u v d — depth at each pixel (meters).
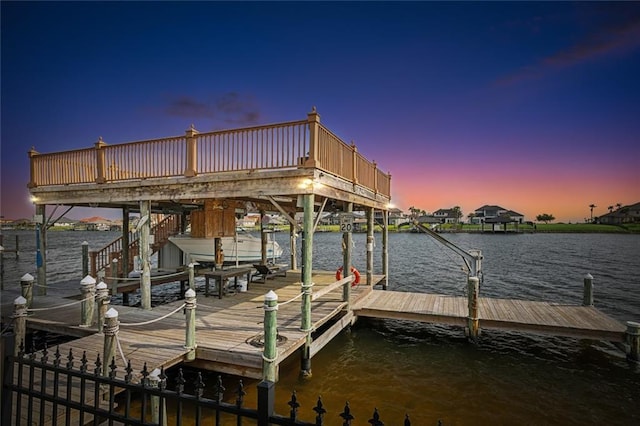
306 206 8.34
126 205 14.87
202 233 12.41
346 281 10.88
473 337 10.62
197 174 9.60
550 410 7.34
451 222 139.12
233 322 9.08
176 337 7.85
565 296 19.19
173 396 2.80
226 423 6.59
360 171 12.63
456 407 7.42
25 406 5.06
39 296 12.39
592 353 10.30
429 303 12.21
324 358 9.90
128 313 10.00
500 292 20.39
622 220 125.69
